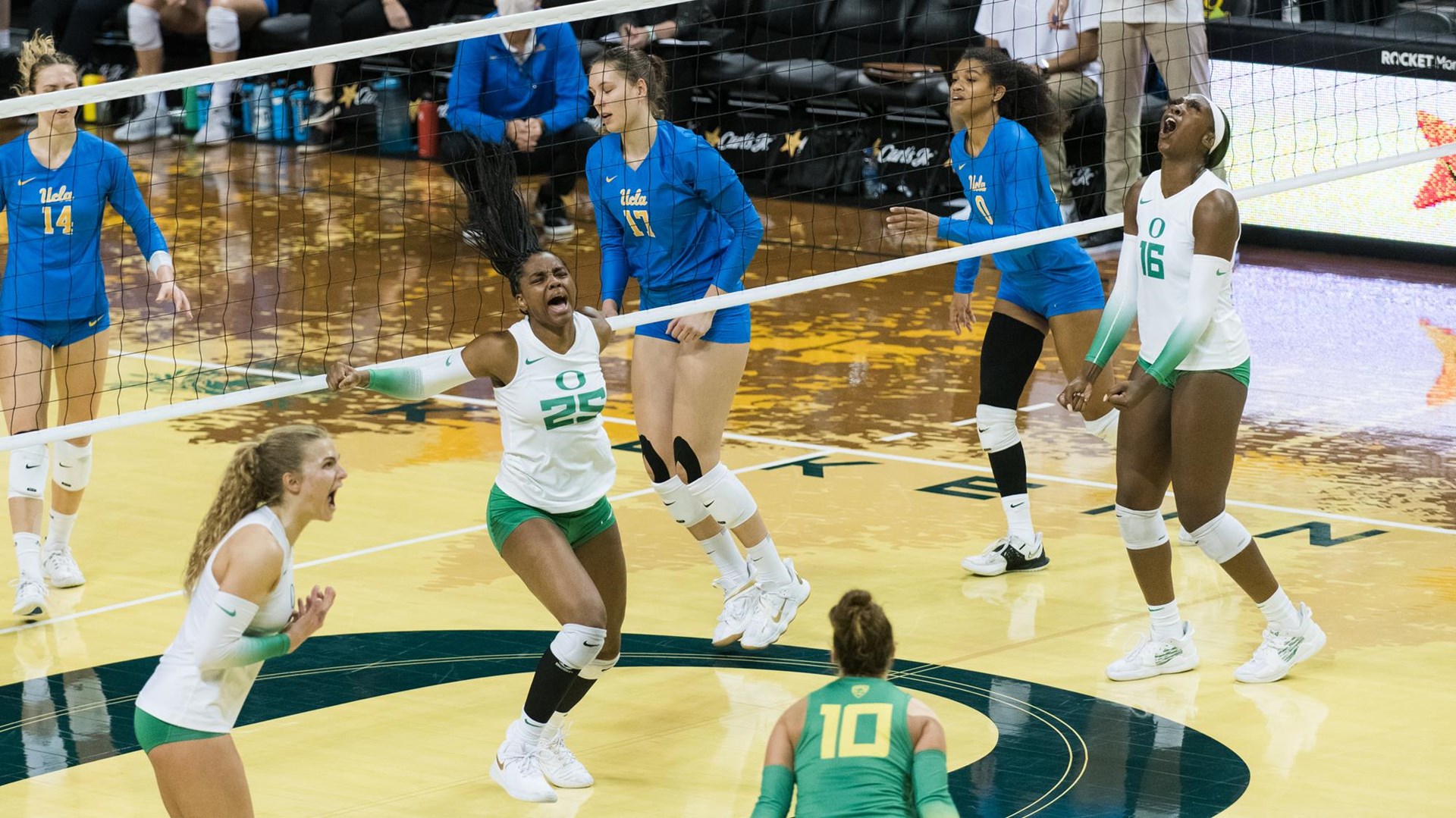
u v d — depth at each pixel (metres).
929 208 47.22
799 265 42.75
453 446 29.00
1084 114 42.84
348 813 16.11
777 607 20.56
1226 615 21.55
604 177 20.70
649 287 21.09
